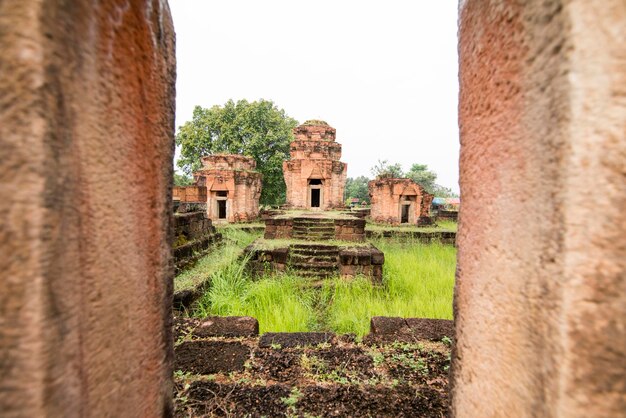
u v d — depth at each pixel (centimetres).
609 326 70
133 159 107
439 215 1939
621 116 69
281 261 790
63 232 75
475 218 122
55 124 71
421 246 1173
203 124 2303
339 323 476
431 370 267
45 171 69
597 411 70
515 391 93
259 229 1381
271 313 484
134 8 105
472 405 120
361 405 222
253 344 312
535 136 86
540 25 83
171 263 138
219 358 284
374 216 1684
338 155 1722
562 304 74
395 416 213
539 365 82
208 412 215
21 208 67
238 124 2227
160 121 125
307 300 593
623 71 69
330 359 283
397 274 747
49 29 69
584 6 71
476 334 119
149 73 116
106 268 93
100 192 90
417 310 503
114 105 96
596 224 71
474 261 122
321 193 1600
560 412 73
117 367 99
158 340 126
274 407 219
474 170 123
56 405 72
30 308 67
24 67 67
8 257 67
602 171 70
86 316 84
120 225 100
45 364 69
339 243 939
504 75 100
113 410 97
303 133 1714
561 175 75
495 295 106
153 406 123
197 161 2323
